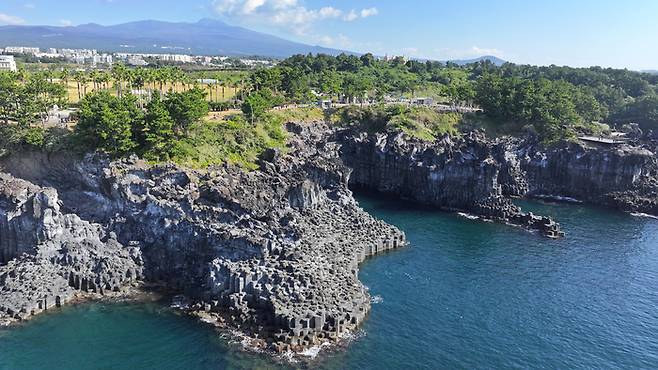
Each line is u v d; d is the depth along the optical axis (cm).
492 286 12500
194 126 15425
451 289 12231
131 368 8900
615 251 15075
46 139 13512
